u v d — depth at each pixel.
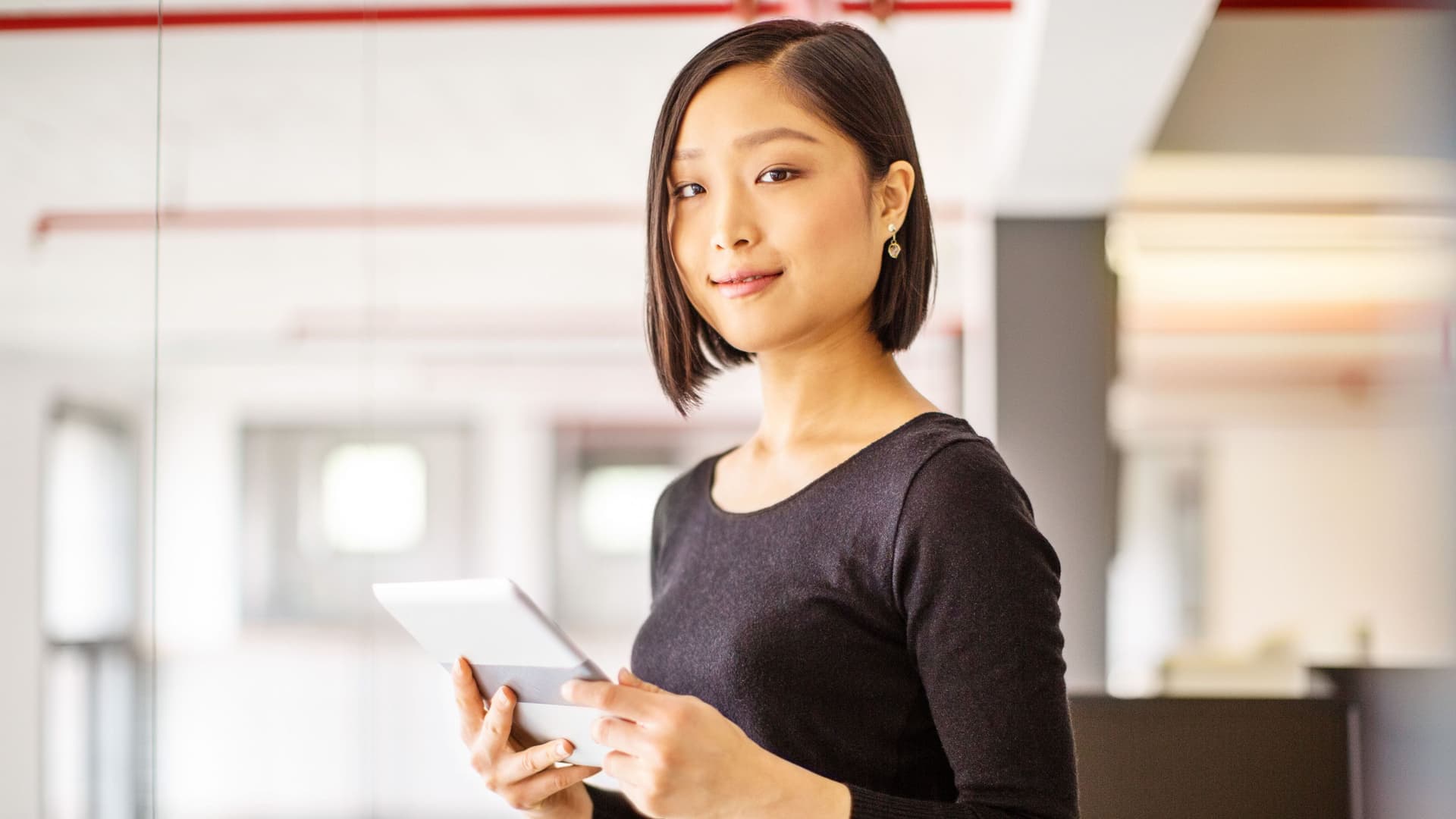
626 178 4.16
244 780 3.04
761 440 1.13
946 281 4.71
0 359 1.81
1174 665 5.92
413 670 4.18
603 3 3.06
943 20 3.12
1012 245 4.07
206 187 2.69
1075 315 4.07
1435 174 4.30
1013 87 3.27
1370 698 3.43
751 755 0.85
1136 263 5.58
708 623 1.04
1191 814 1.65
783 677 0.98
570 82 3.44
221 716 3.00
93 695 1.90
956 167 4.04
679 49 3.29
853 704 0.98
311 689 3.65
